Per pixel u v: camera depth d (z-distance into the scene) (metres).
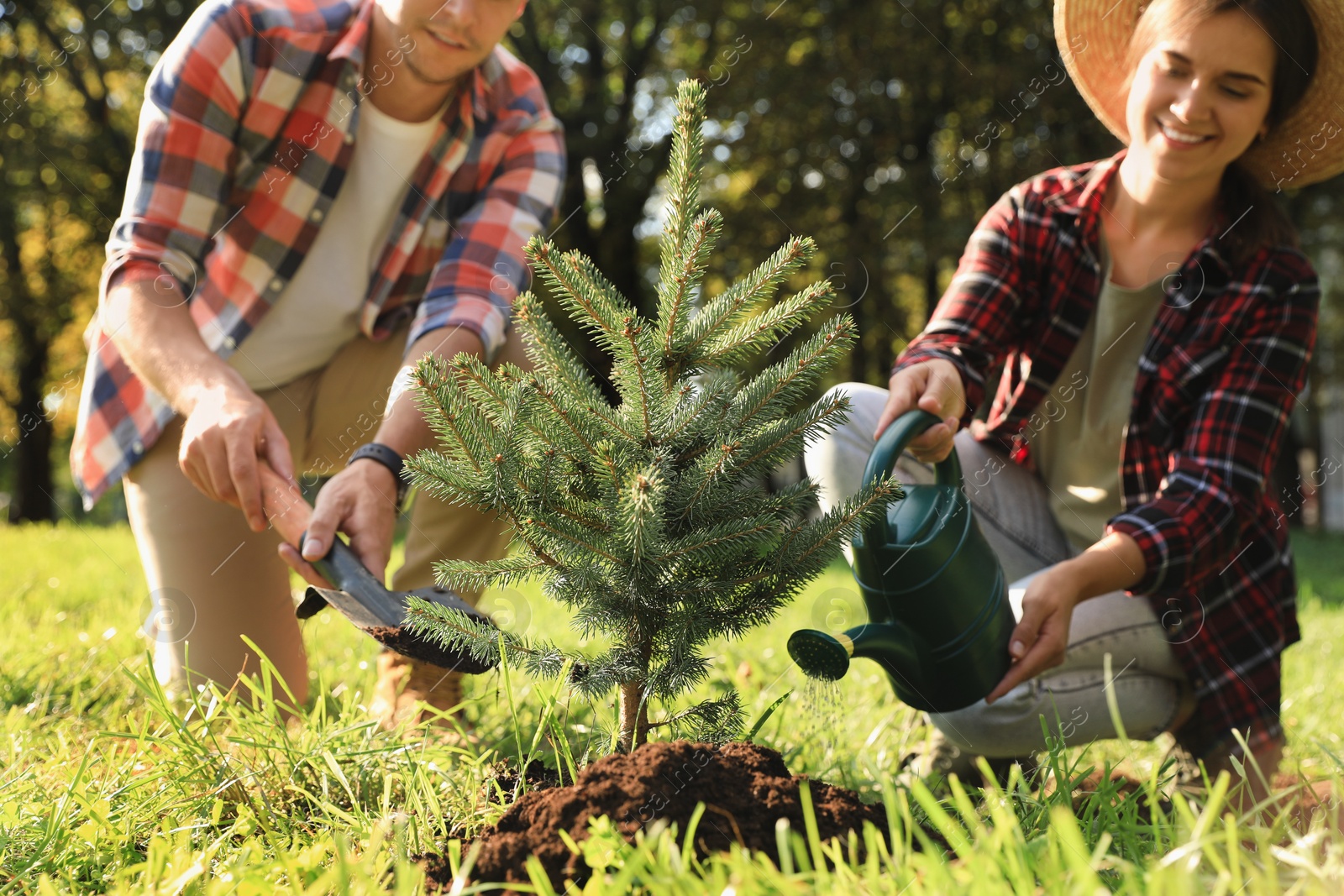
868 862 0.97
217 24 2.01
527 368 2.09
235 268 2.19
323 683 1.78
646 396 1.26
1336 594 6.05
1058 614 1.59
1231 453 1.78
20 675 2.11
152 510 1.96
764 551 1.30
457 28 2.04
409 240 2.24
